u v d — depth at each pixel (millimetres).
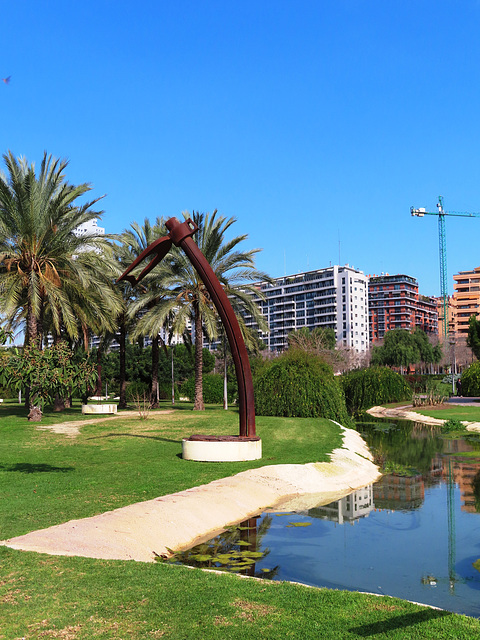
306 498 12844
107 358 67562
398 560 8352
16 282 24875
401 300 173750
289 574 7590
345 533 9867
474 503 12492
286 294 167250
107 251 28172
